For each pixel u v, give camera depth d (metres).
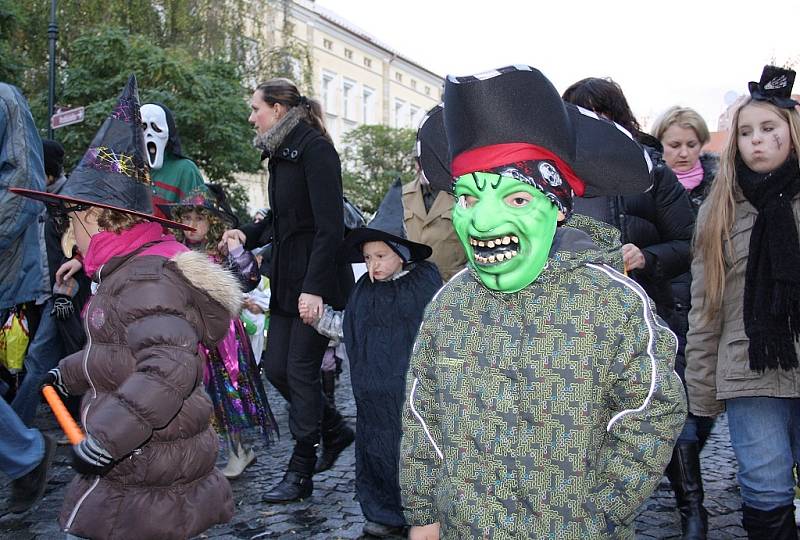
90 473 1.85
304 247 3.71
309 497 3.77
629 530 1.63
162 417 1.89
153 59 15.55
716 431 5.20
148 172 2.23
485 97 1.56
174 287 2.03
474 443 1.63
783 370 2.37
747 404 2.49
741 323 2.50
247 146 17.41
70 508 2.06
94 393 2.10
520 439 1.59
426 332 1.77
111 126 2.18
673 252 3.09
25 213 3.49
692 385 2.69
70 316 4.56
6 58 13.98
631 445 1.55
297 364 3.70
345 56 41.03
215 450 2.16
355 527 3.37
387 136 34.44
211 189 4.43
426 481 1.78
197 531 2.09
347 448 4.77
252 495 3.83
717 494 3.80
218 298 2.07
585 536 1.55
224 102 16.67
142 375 1.89
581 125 1.71
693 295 2.67
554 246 1.66
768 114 2.41
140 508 2.02
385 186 33.59
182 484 2.08
